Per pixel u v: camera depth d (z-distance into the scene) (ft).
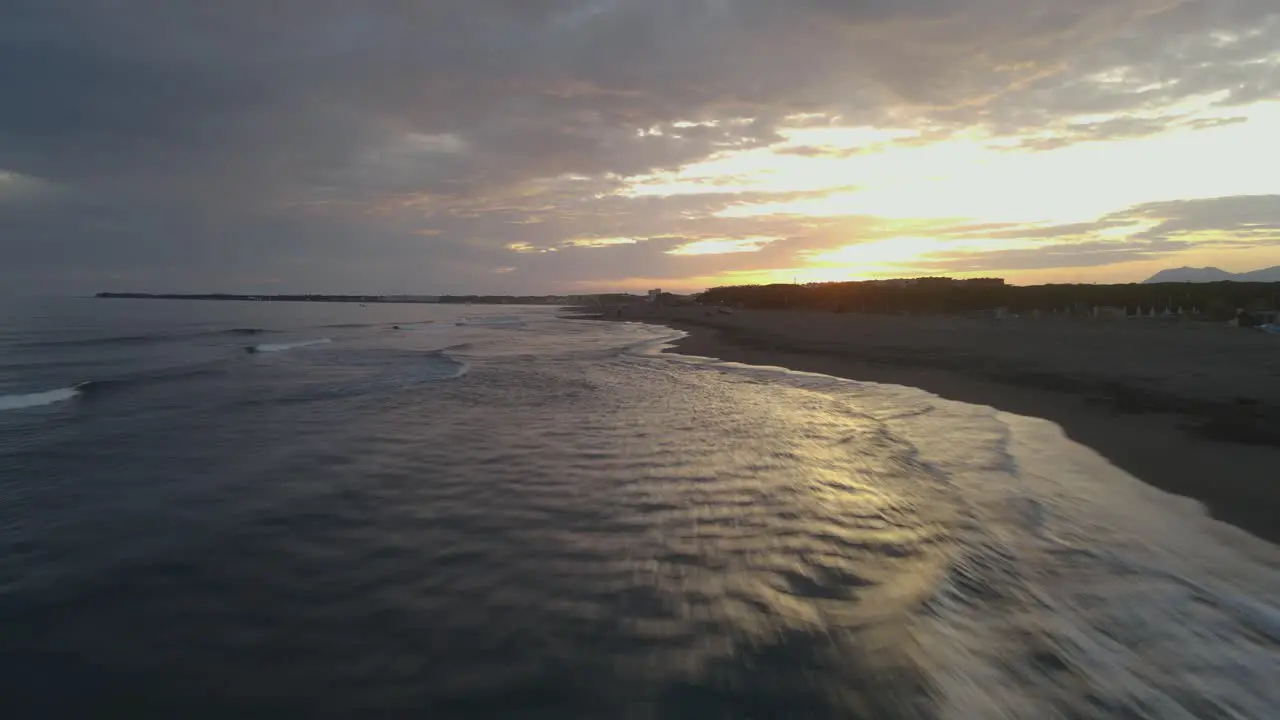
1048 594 17.16
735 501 26.09
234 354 94.84
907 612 16.58
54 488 28.43
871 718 12.62
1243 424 32.94
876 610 16.83
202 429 40.93
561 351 102.99
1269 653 14.20
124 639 15.98
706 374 69.51
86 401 51.93
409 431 40.14
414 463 32.45
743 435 38.24
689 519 24.13
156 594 18.39
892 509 24.49
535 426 41.50
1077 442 32.12
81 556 21.07
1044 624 15.71
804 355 84.53
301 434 39.37
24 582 19.15
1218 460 27.58
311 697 13.61
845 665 14.39
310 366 78.89
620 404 49.98
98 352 93.76
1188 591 17.03
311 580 19.25
